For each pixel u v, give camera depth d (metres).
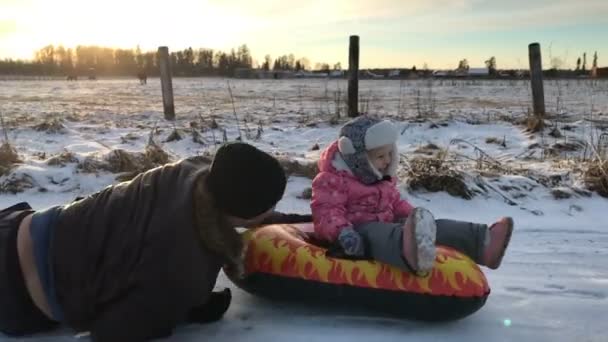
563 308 3.67
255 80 56.78
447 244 3.64
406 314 3.37
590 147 7.65
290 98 22.42
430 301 3.28
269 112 14.95
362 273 3.34
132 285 2.92
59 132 10.30
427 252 3.17
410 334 3.32
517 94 25.09
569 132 9.93
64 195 5.94
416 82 41.59
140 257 2.92
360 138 3.71
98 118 13.56
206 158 3.35
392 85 35.88
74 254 3.01
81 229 3.04
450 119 11.59
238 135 9.96
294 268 3.43
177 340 3.23
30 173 6.20
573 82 36.03
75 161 6.67
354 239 3.42
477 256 3.62
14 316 3.10
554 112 13.51
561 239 4.95
